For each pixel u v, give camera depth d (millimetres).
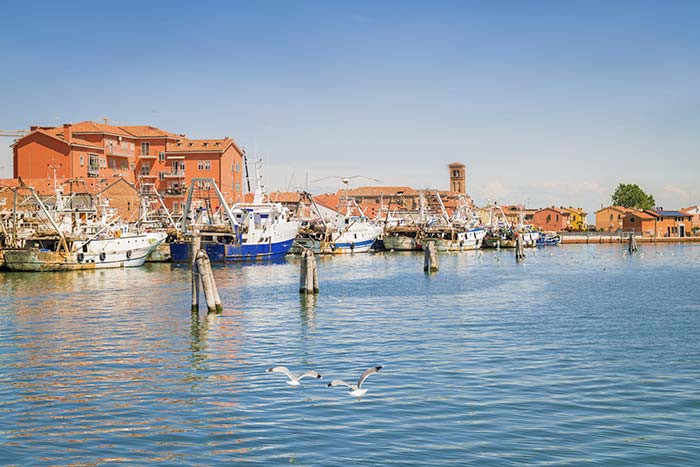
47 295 70562
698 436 28141
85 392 34562
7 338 48000
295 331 50562
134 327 52156
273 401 32688
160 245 113000
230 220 115375
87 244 98500
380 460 25844
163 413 31172
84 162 148875
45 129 155875
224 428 29172
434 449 26766
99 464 25844
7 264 95062
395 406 31734
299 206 163500
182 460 26094
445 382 35812
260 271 99562
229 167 164250
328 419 30062
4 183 136375
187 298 68375
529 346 44719
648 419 30062
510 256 148125
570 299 69562
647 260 137500
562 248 192000
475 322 54438
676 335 48562
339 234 145000
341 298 69750
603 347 44375
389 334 49250
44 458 26406
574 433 28406
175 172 161250
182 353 43250
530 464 25453
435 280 90188
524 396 33281
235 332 50156
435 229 161125
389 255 144125
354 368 39094
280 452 26641
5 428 29484
